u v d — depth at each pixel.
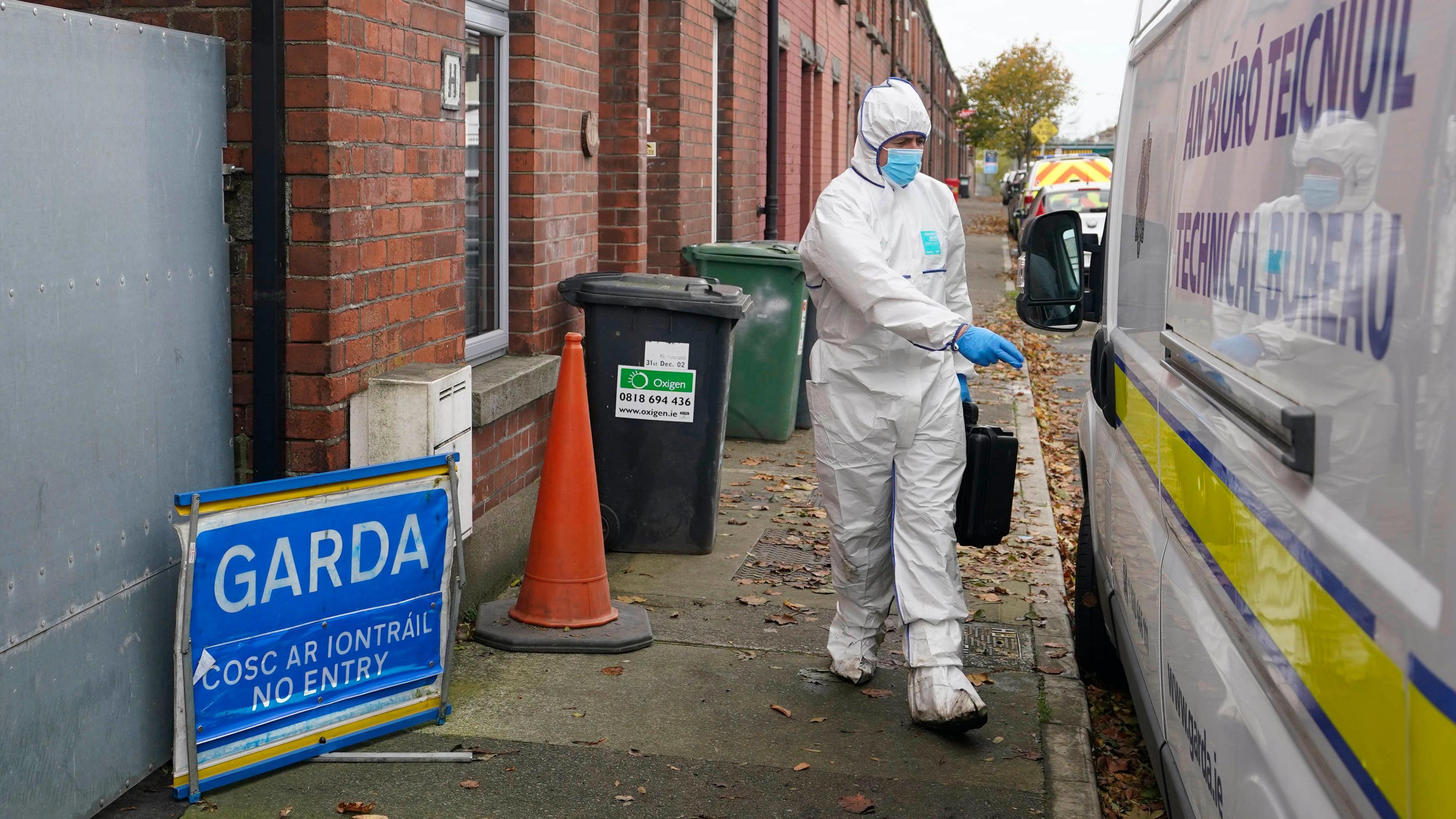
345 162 4.10
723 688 4.64
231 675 3.63
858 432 4.23
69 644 3.31
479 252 5.93
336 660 3.90
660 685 4.64
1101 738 4.59
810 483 7.79
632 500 6.21
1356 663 1.64
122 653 3.55
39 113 3.12
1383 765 1.55
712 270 8.61
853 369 4.20
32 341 3.12
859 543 4.44
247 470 4.20
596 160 6.98
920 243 4.24
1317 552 1.81
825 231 4.02
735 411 8.80
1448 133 1.48
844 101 20.27
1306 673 1.85
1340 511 1.73
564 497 4.98
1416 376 1.52
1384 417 1.60
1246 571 2.22
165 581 3.76
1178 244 3.03
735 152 11.15
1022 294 4.85
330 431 4.12
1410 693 1.47
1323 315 1.86
